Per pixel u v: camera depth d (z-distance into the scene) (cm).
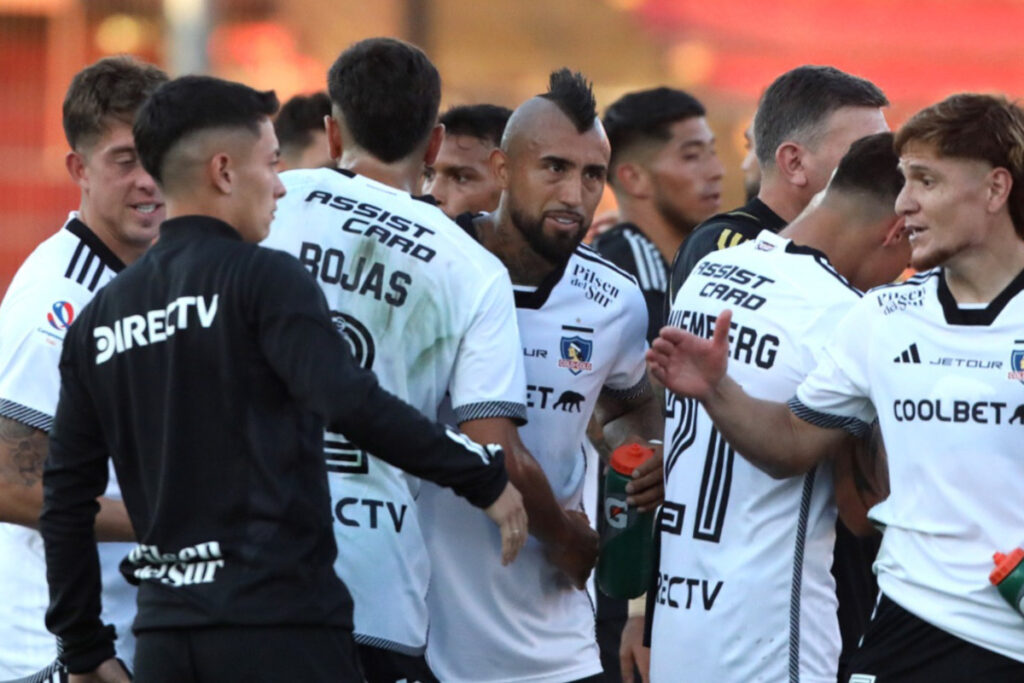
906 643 1159
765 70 6109
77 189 4556
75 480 1070
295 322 1003
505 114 1723
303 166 1995
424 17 5456
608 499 1412
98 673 1126
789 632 1250
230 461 1013
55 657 1306
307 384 994
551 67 5888
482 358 1249
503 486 1070
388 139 1281
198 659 1016
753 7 6291
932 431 1135
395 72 1276
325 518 1041
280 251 1043
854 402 1209
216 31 5444
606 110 2244
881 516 1188
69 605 1084
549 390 1374
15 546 1322
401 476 1265
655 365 1220
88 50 4994
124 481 1053
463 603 1362
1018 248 1129
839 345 1204
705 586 1280
